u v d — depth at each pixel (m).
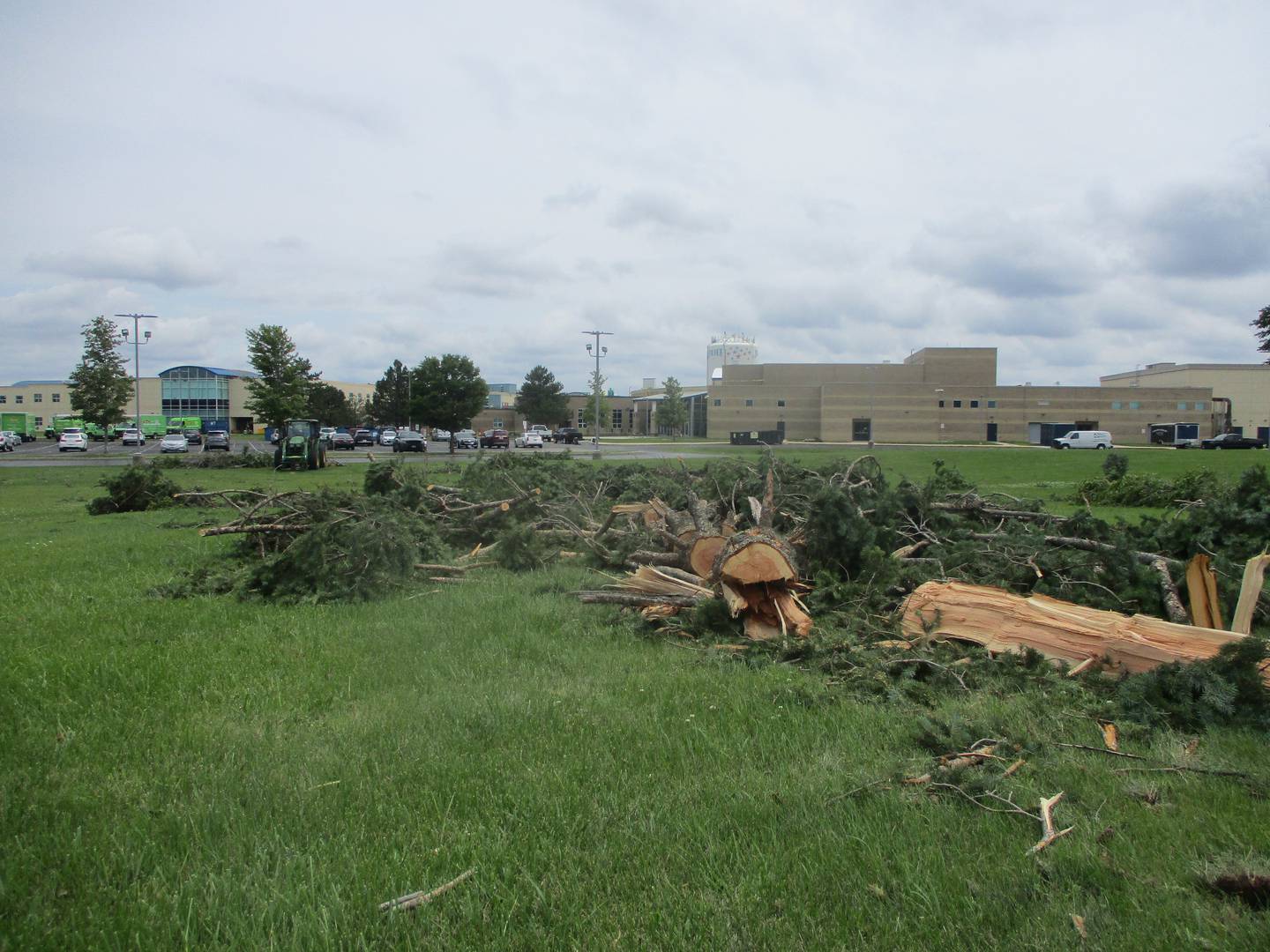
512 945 2.69
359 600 7.93
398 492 11.58
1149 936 2.70
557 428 104.75
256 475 31.55
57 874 3.06
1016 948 2.66
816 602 6.95
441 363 56.81
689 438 99.56
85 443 61.47
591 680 5.43
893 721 4.62
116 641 6.50
